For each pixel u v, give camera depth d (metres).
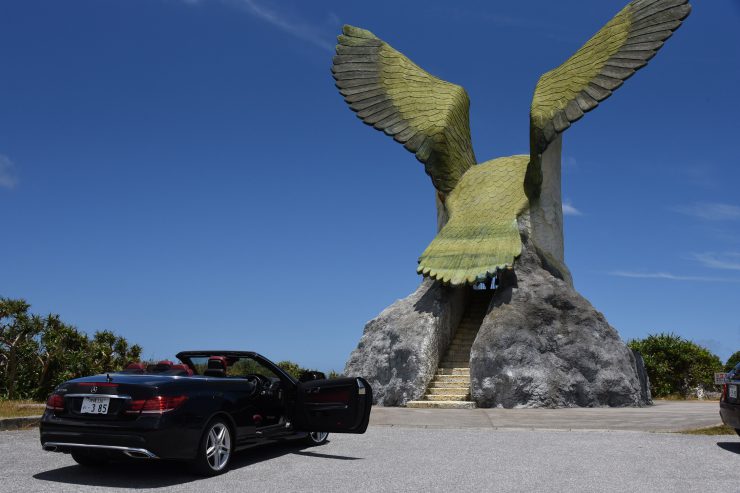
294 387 8.94
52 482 6.66
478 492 6.19
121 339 25.95
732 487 6.44
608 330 18.70
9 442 9.51
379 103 23.92
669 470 7.38
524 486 6.48
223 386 7.55
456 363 20.20
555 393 17.41
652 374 29.25
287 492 6.18
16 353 23.14
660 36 19.77
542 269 20.25
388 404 18.64
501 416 14.36
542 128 20.20
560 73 21.41
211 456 7.12
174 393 6.78
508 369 17.59
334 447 9.39
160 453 6.51
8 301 23.84
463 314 22.36
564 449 9.11
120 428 6.51
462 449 9.16
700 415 14.01
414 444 9.72
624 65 19.95
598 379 17.83
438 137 22.91
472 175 23.19
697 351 29.58
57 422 6.80
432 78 24.77
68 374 22.91
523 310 18.66
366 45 25.06
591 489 6.34
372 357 19.62
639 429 11.60
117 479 6.84
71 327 24.52
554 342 18.19
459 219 21.75
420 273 20.16
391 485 6.52
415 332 19.14
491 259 19.45
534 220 20.97
